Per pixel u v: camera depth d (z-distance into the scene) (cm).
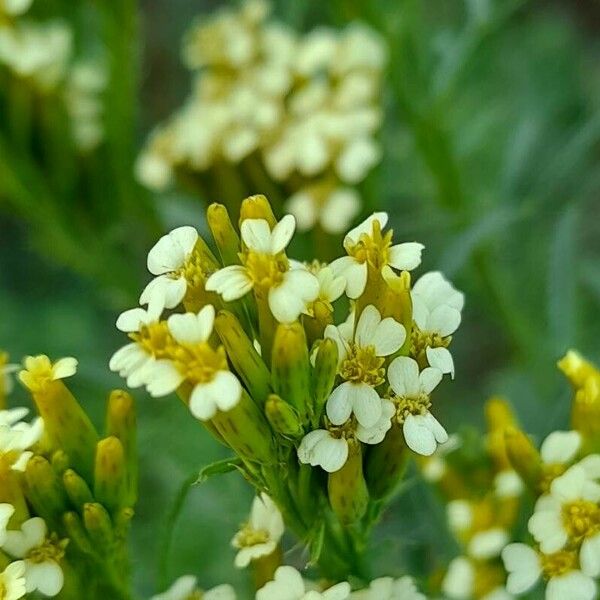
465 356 37
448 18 38
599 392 20
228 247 18
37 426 19
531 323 31
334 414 18
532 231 32
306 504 19
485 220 26
